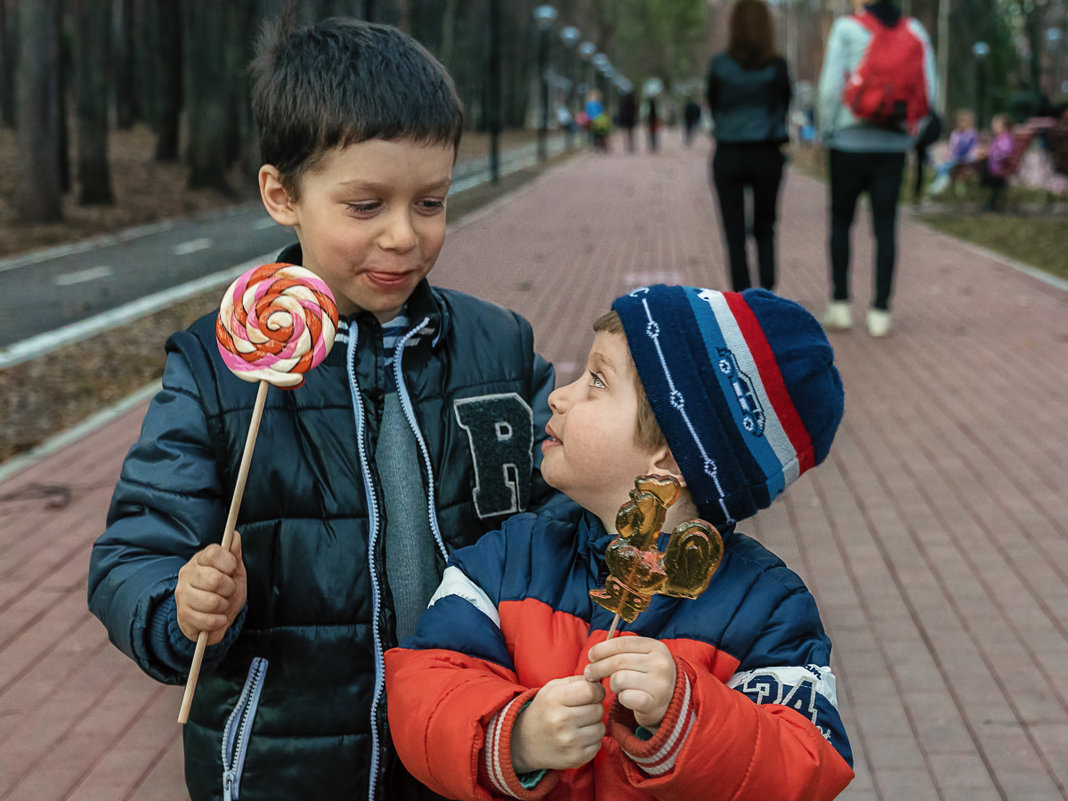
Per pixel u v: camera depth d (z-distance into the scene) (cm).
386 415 166
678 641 143
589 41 7225
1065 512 519
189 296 1211
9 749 346
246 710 158
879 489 552
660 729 123
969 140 2100
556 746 125
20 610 440
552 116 7325
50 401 761
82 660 402
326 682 157
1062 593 436
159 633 142
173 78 2969
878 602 432
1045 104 2197
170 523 153
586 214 1989
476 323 178
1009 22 4475
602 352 147
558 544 155
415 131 144
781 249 1495
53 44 1859
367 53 147
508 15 5697
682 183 2727
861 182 858
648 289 147
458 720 132
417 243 150
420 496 167
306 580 157
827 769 133
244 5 2394
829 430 149
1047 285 1136
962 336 888
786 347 144
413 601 166
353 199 146
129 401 752
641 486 121
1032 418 668
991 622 414
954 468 581
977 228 1641
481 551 158
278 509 156
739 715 126
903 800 311
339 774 158
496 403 174
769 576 148
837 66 812
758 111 819
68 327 1031
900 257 1367
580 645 147
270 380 131
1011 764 327
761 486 144
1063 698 361
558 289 1169
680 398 140
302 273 132
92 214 2041
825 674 142
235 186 2533
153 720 363
